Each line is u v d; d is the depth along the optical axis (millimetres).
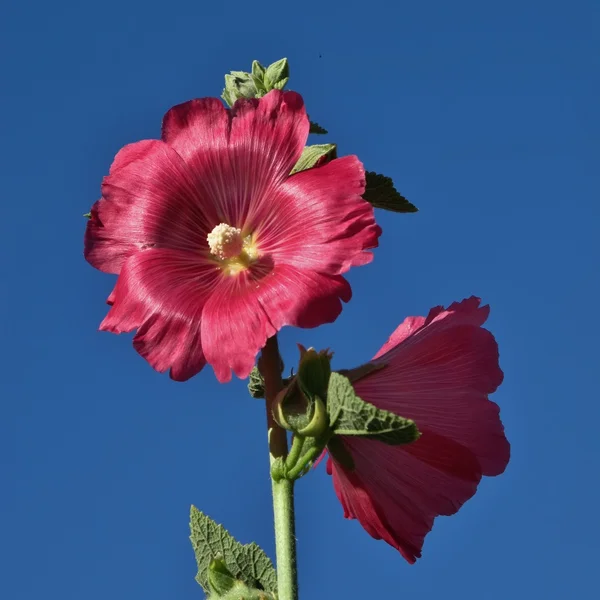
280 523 915
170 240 948
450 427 947
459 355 953
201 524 932
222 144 952
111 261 946
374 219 918
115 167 958
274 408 914
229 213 949
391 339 972
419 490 946
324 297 910
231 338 912
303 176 936
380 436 899
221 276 939
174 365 921
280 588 913
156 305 927
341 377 893
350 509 960
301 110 947
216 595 922
